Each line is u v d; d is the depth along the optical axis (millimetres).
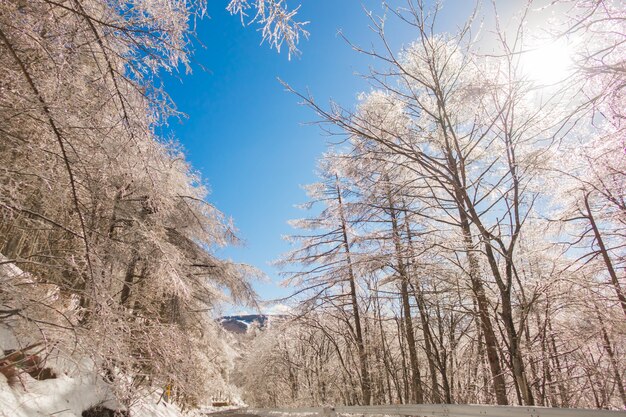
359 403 16281
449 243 6629
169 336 6031
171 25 3484
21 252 5324
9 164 3852
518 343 5715
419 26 6359
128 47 3629
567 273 6551
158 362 5469
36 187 4047
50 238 4840
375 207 7918
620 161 5770
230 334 14031
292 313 13477
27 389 4426
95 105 3645
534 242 7773
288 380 27672
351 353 15000
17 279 3908
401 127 7355
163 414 10305
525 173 6113
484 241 6004
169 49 3547
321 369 20547
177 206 10492
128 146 3816
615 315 6645
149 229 6750
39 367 4605
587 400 9812
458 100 6699
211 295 12305
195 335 12164
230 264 12141
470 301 7793
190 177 10570
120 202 6234
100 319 3902
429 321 10289
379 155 7031
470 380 11109
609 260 7391
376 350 14203
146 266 7254
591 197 7402
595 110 4102
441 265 7066
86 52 3516
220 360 16609
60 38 3166
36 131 3859
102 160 3904
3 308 3910
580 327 7203
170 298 9352
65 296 4605
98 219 4980
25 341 4547
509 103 5742
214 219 11969
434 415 6891
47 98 3400
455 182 6277
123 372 4770
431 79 7336
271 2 3129
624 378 7527
